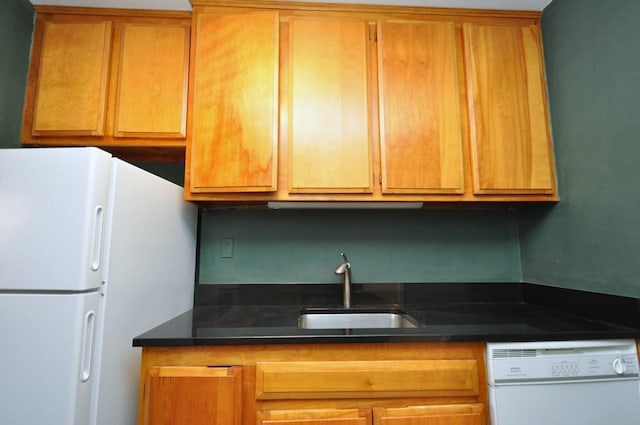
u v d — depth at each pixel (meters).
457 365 0.96
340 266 1.47
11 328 0.79
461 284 1.58
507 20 1.42
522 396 0.94
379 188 1.30
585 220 1.20
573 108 1.25
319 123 1.30
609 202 1.10
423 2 1.36
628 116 1.04
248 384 0.93
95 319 0.85
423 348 0.97
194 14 1.34
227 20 1.33
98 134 1.29
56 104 1.30
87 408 0.81
